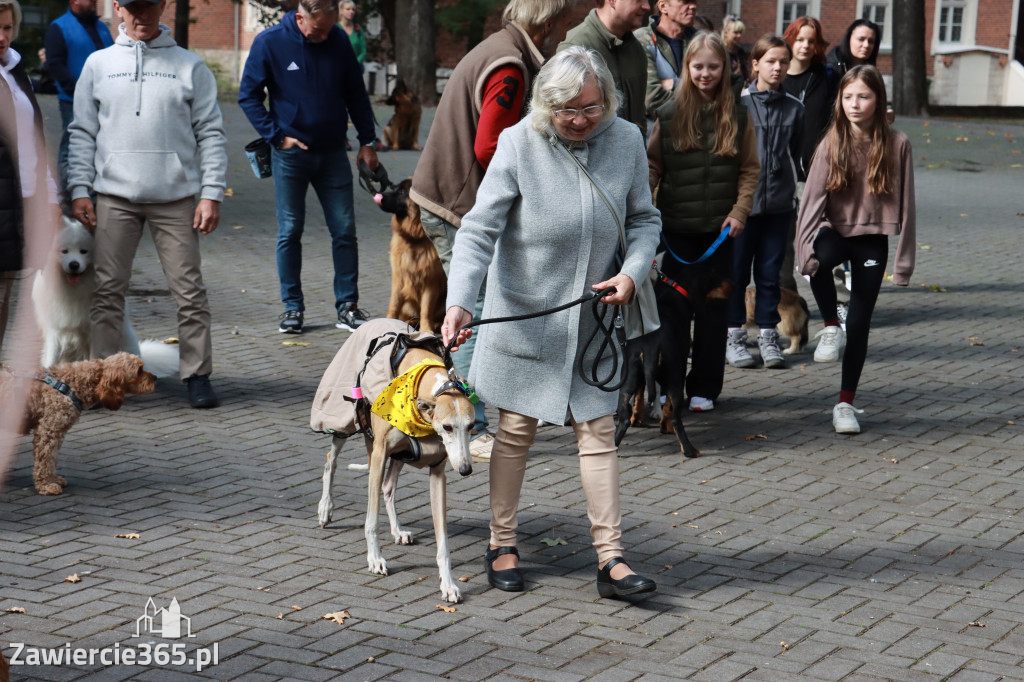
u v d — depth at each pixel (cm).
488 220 362
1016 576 402
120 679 304
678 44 695
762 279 741
